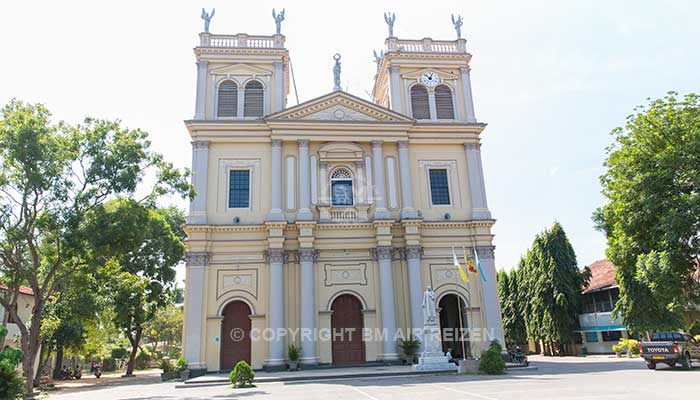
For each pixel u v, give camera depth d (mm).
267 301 28344
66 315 29516
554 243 46094
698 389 14516
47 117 21469
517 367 26453
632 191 22172
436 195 31797
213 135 30609
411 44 34750
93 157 21297
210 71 32281
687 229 19594
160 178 22828
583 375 21031
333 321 29109
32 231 21172
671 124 22062
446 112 33750
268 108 32031
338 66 33406
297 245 29391
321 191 30578
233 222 29422
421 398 14297
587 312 47719
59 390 27359
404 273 29844
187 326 27156
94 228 20062
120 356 56531
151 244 38688
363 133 31562
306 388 19125
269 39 33469
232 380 21266
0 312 34594
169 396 18594
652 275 20562
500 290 58750
